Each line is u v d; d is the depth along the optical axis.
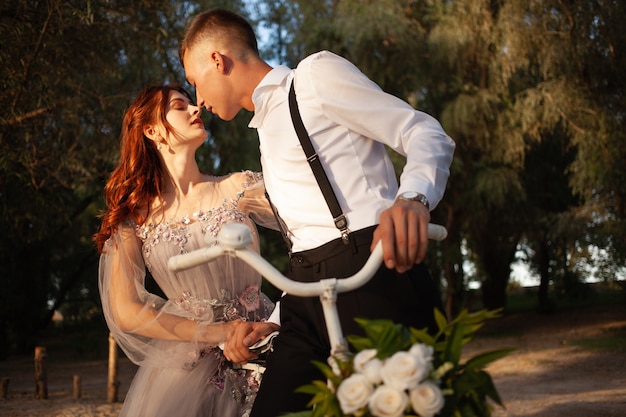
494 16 14.91
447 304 19.53
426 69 15.69
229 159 14.62
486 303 22.81
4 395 10.09
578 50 13.41
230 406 2.93
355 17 15.37
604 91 14.07
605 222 14.42
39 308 20.02
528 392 9.52
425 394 1.34
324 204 2.17
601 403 8.12
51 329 24.27
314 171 2.16
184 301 2.94
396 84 15.89
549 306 23.78
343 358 1.52
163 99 2.99
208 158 14.62
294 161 2.21
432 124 2.06
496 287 22.47
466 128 15.34
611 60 13.42
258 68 2.46
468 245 21.39
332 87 2.16
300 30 16.39
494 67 15.12
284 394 2.11
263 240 16.12
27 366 16.20
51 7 7.42
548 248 23.47
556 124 15.53
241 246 1.62
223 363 2.96
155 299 2.89
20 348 19.42
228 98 2.48
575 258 15.78
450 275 18.73
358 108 2.12
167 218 2.97
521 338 18.50
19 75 7.59
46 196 9.78
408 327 2.04
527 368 12.45
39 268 19.62
